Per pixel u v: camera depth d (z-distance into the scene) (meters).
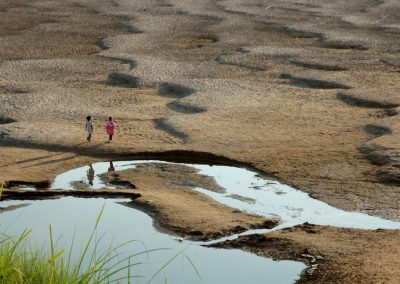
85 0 84.69
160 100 41.12
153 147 31.14
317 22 69.56
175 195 25.77
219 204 24.86
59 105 38.91
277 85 43.75
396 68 48.72
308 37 62.72
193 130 33.56
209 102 38.97
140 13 75.75
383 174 26.81
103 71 49.38
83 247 19.58
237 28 67.00
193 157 30.30
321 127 33.91
